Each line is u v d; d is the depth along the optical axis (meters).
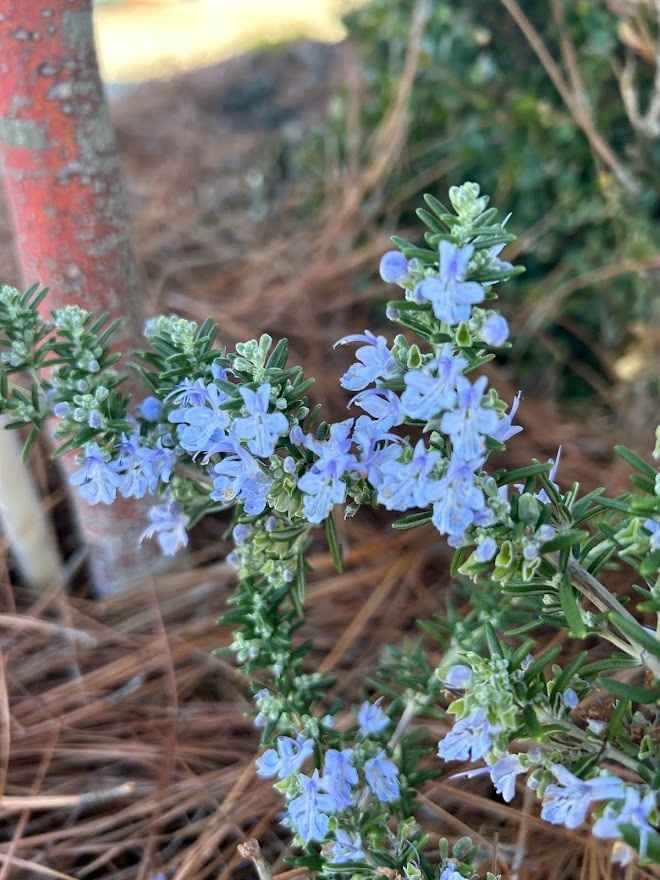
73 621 0.26
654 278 0.34
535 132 0.36
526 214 0.37
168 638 0.25
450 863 0.15
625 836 0.12
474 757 0.13
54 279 0.22
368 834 0.16
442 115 0.38
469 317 0.13
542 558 0.14
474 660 0.14
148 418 0.17
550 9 0.35
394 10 0.39
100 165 0.22
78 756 0.22
